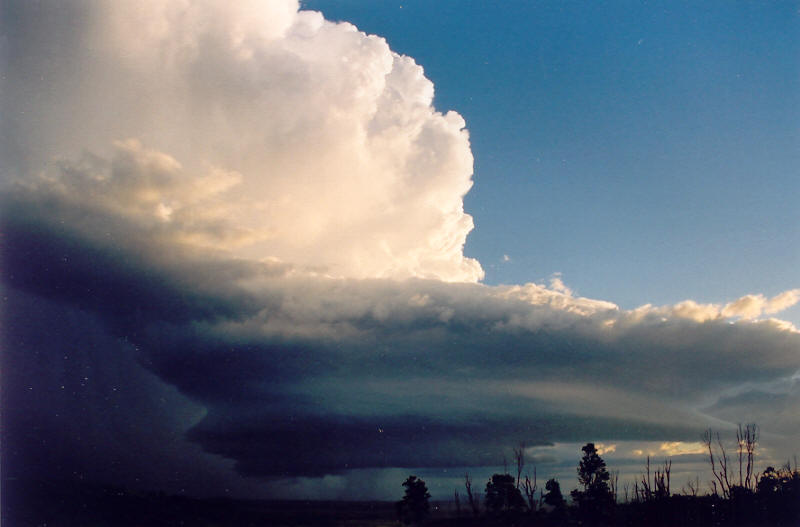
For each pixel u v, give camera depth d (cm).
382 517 3516
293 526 3359
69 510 3158
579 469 3250
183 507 3541
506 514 3212
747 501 2969
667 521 2947
